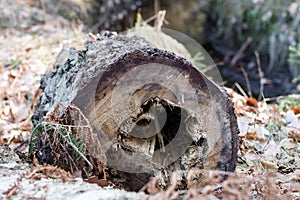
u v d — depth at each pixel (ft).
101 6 28.32
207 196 7.23
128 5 29.43
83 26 24.61
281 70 25.70
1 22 23.09
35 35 21.35
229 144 8.64
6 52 19.11
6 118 13.94
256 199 8.12
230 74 25.55
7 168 8.49
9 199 6.91
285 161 11.05
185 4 31.30
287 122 13.55
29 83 16.15
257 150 11.56
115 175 8.45
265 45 27.32
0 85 16.07
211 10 30.81
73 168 8.33
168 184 8.45
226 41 29.12
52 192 7.14
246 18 28.68
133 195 6.89
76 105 8.08
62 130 8.33
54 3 26.94
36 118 10.51
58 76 9.95
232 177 7.27
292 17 27.22
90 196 6.90
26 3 26.25
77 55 9.41
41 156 8.75
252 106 15.26
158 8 30.48
